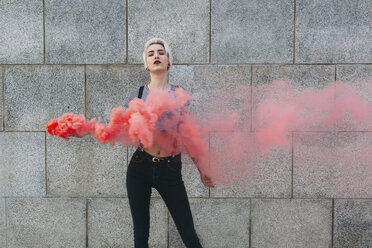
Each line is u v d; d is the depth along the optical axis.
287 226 3.38
